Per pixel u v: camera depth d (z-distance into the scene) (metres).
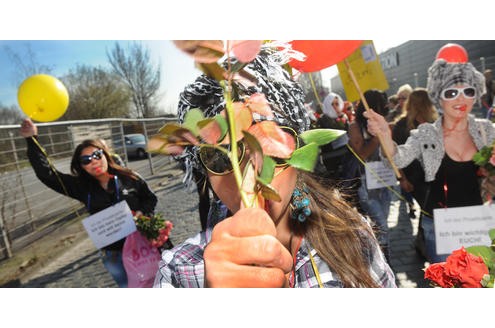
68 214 3.98
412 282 2.46
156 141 0.58
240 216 0.59
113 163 2.34
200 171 0.84
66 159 3.63
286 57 0.79
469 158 1.96
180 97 0.79
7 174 3.56
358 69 2.38
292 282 0.84
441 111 2.00
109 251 2.36
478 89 1.92
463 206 1.98
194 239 0.89
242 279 0.56
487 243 1.96
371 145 2.37
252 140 0.55
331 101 2.59
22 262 3.25
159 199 4.06
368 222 0.94
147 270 2.24
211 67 0.57
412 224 3.38
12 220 3.53
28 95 1.79
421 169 2.12
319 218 0.82
